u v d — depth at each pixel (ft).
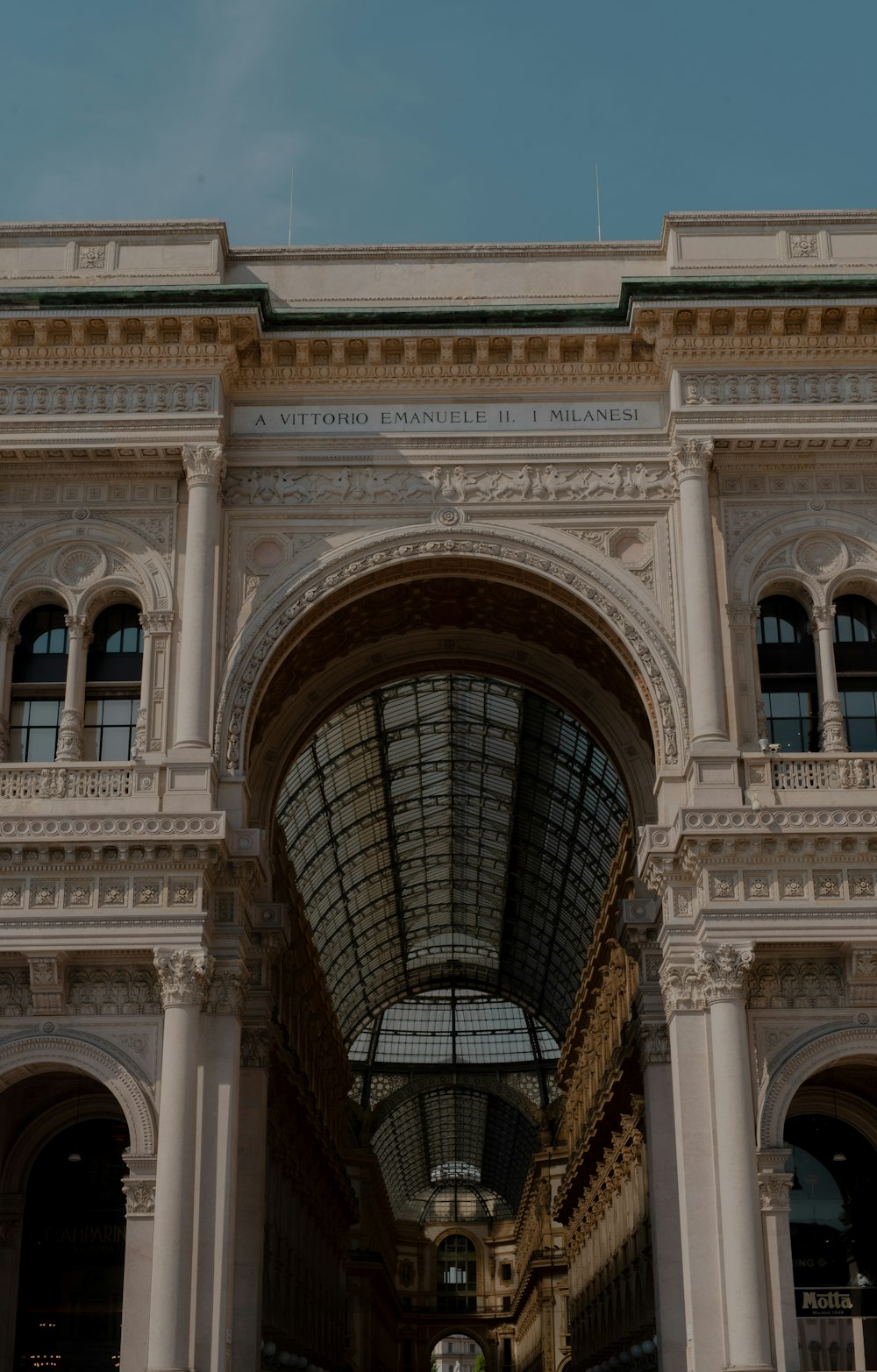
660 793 119.75
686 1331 114.73
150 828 112.57
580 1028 232.32
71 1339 126.11
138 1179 109.81
